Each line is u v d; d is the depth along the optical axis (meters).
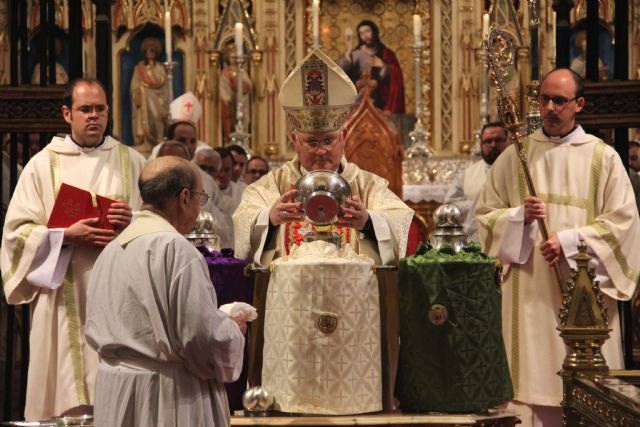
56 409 6.57
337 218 5.56
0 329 9.95
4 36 14.58
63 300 6.55
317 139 5.90
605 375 5.23
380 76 15.54
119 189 6.84
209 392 5.07
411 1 15.59
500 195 6.95
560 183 6.77
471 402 5.36
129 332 4.97
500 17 14.77
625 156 7.31
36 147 10.56
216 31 15.14
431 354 5.38
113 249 5.15
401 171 12.95
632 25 14.21
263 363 5.44
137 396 4.95
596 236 6.52
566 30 7.97
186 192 5.21
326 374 5.22
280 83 15.27
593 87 7.23
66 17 14.77
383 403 5.51
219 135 15.11
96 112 6.83
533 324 6.67
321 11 15.57
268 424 5.18
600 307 5.34
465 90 14.99
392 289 5.71
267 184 6.08
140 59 15.22
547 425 6.73
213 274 5.90
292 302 5.25
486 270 5.41
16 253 6.49
